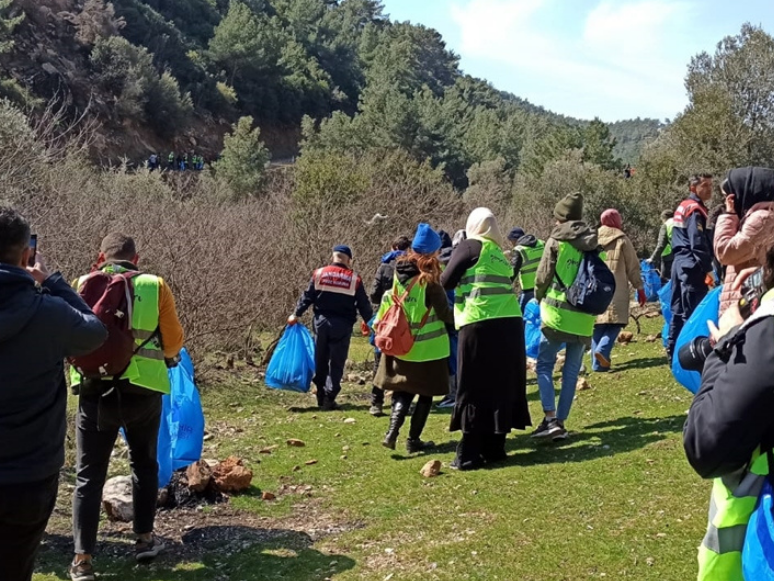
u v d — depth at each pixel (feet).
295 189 79.46
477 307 19.74
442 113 243.60
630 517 15.34
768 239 8.07
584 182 106.73
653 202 99.55
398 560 14.78
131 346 14.43
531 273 34.83
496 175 193.88
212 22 376.89
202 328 33.45
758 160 93.66
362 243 53.31
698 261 27.07
